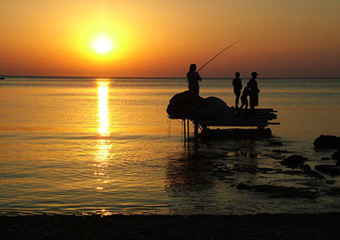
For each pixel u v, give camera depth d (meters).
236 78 20.39
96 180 11.53
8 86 129.38
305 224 7.42
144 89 124.19
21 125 25.91
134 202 9.45
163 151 16.39
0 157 14.95
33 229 7.18
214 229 7.17
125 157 15.02
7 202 9.45
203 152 16.08
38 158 14.78
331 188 10.38
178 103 16.44
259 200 9.43
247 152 16.02
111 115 34.06
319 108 41.53
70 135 21.23
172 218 7.96
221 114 17.41
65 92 90.06
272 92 92.38
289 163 13.50
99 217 8.05
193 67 16.64
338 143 16.83
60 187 10.78
